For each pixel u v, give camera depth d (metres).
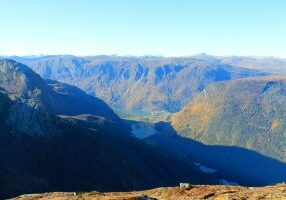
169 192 72.56
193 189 73.38
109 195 72.12
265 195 64.25
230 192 68.44
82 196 72.25
